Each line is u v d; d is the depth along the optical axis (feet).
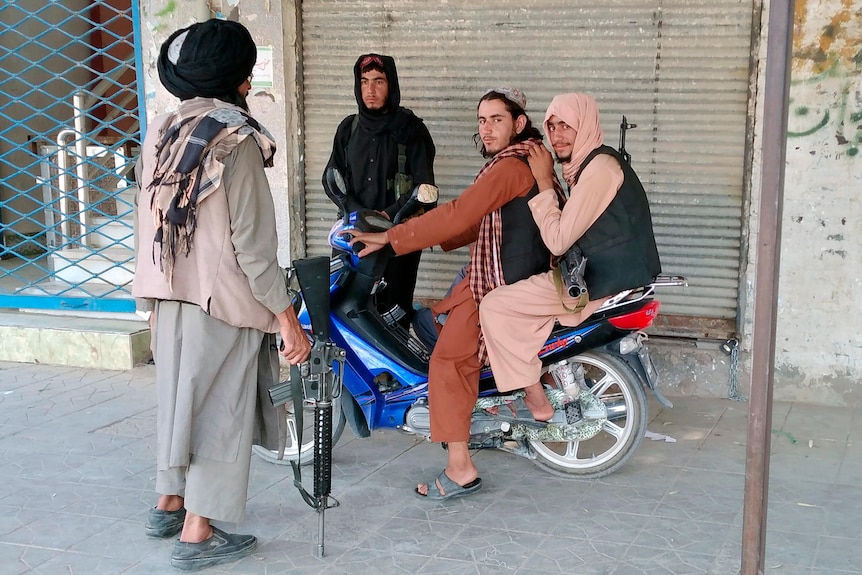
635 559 10.18
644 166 16.46
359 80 14.87
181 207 9.26
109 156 23.50
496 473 13.00
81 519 11.41
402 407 12.50
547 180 11.54
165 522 10.74
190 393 9.49
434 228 11.40
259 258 9.47
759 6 15.30
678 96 16.06
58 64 30.25
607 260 11.25
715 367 16.51
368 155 15.07
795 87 15.19
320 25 17.85
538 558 10.24
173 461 9.49
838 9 14.73
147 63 18.67
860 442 14.10
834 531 10.92
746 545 7.82
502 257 11.66
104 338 18.66
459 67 17.16
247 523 11.29
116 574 9.96
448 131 17.48
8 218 29.53
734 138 15.90
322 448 10.19
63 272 22.31
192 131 9.32
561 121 11.42
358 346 12.28
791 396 16.20
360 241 11.66
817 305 15.72
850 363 15.71
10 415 15.70
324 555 10.37
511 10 16.66
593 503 11.84
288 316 9.91
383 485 12.54
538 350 11.66
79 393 17.07
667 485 12.45
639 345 12.07
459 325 11.89
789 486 12.35
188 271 9.48
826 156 15.23
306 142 18.44
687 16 15.74
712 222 16.25
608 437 14.46
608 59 16.33
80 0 30.55
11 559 10.30
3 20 28.04
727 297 16.42
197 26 9.62
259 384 10.37
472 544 10.62
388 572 9.94
